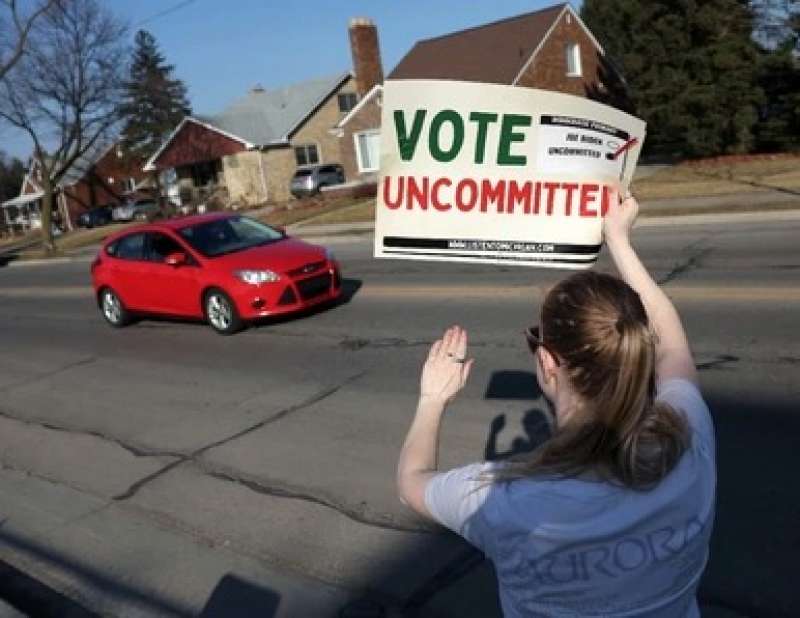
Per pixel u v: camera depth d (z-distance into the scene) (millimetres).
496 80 37031
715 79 30359
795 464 4949
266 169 49312
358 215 28953
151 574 4801
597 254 2326
